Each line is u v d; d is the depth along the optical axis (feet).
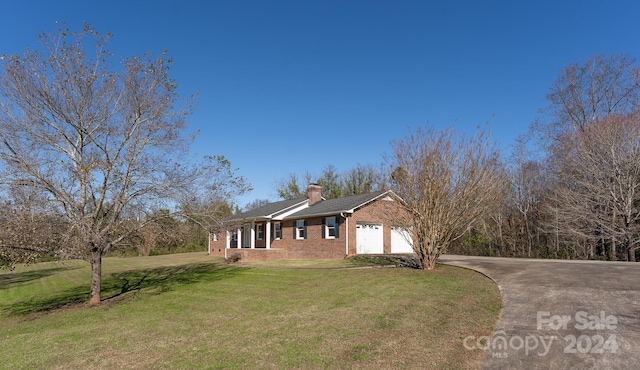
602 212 69.36
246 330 24.47
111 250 42.16
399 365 16.94
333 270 52.39
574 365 16.24
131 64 39.52
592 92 86.02
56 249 34.73
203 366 18.22
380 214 67.51
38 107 35.63
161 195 40.29
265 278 50.39
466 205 45.73
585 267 40.50
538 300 27.22
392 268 49.85
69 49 36.83
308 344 20.38
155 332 26.04
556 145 84.89
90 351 22.45
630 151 65.57
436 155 46.21
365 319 24.68
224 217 44.57
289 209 87.66
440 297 30.30
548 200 82.02
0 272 76.28
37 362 21.02
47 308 39.83
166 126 40.55
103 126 38.27
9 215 32.53
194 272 63.77
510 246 85.35
